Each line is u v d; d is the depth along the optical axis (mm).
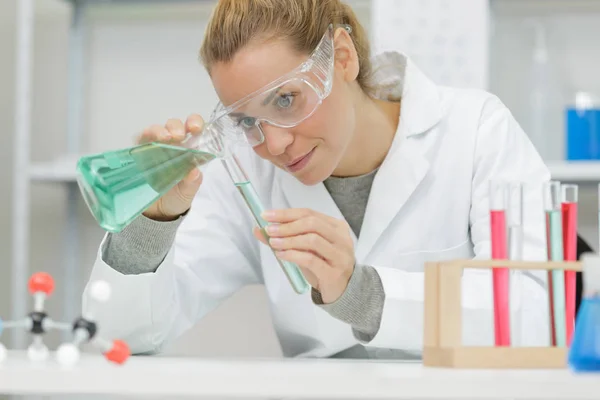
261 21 1812
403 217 2270
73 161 3797
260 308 3891
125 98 4078
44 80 3871
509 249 1460
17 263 3613
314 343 2338
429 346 1366
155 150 1571
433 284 1373
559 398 1109
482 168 2238
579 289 2219
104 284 1470
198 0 3926
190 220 2369
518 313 1421
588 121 3492
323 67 1801
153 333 1965
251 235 2404
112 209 1566
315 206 2281
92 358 1529
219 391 1146
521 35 3768
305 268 1636
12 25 4031
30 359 1427
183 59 4047
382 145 2275
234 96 1838
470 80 3359
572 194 1515
